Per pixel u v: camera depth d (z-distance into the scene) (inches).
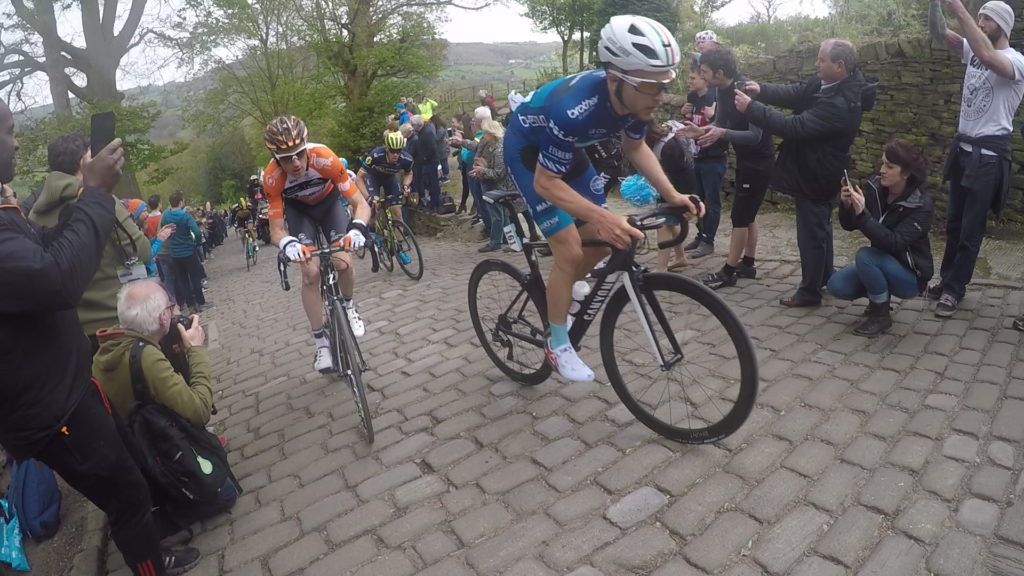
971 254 145.0
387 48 733.9
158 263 339.9
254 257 553.9
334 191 152.5
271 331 236.1
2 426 72.1
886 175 137.3
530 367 135.3
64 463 76.8
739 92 155.6
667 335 106.2
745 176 176.1
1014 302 150.3
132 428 96.1
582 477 101.0
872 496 87.7
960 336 135.2
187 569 95.3
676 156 182.9
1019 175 213.8
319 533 98.2
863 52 252.4
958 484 88.1
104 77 674.8
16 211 72.6
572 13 662.5
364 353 179.5
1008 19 139.4
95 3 657.0
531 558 84.8
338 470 115.8
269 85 827.4
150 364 97.8
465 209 388.5
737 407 96.8
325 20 746.2
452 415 129.6
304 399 154.8
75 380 76.7
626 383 114.7
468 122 400.2
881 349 133.8
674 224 186.9
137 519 84.4
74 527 110.0
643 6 506.3
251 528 102.9
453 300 218.5
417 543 91.5
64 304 69.4
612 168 130.8
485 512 96.0
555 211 101.6
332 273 132.3
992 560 74.5
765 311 164.7
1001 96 140.6
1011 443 95.9
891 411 108.7
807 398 116.1
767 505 88.5
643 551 83.1
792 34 414.0
